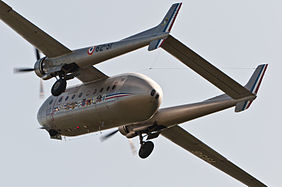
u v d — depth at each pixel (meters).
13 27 120.25
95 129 131.25
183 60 112.25
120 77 124.56
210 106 122.75
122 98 120.94
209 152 144.75
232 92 117.06
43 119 137.12
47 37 120.25
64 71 122.50
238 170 147.00
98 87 127.19
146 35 111.56
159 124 131.00
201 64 111.44
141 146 133.12
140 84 120.19
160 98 120.19
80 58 120.38
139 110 120.81
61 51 122.06
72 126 133.38
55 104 134.75
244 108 118.19
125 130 134.75
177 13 109.06
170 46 110.12
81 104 128.62
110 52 116.12
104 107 124.25
